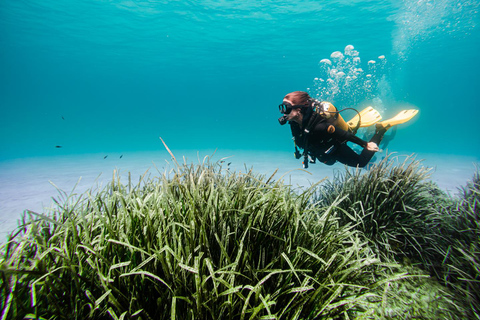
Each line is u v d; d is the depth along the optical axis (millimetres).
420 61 29500
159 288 894
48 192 5625
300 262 1148
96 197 1520
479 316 1499
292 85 52688
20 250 992
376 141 3680
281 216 1286
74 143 25422
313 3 14922
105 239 998
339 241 1411
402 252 2127
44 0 16328
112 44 25844
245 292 1012
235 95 76812
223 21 18516
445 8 14820
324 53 25719
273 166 9719
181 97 88188
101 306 916
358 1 14312
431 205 2479
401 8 15008
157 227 1105
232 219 1229
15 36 25109
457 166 9648
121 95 89625
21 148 18766
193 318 841
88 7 17094
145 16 18281
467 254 1851
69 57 33906
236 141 33625
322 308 960
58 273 960
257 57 27766
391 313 1507
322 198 2826
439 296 1697
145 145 24656
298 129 3395
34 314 780
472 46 22953
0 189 5902
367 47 23438
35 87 80875
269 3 15234
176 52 27906
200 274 953
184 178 1826
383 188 2305
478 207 2209
